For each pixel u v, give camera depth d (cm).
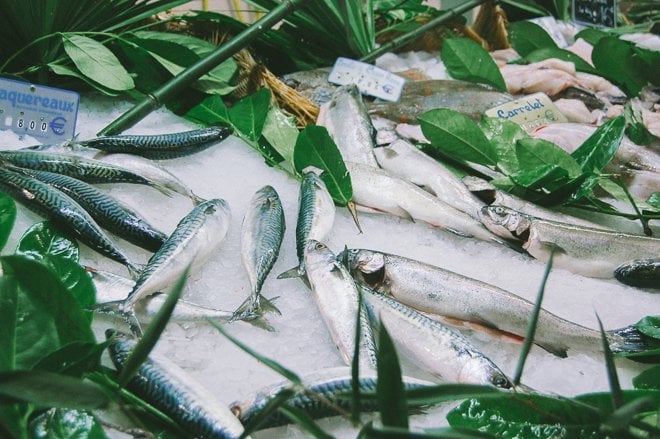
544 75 198
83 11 168
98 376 118
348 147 169
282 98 178
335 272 135
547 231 149
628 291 148
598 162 163
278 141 167
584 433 117
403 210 155
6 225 130
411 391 99
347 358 128
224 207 144
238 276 141
